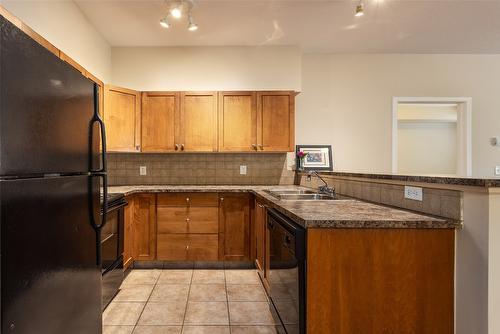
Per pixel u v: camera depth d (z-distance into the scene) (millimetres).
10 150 812
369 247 1221
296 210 1480
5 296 788
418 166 6523
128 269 2873
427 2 2455
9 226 806
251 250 2963
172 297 2324
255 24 2832
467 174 3619
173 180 3475
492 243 1106
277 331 1851
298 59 3363
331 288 1214
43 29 2059
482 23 2828
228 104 3188
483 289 1123
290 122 3213
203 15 2650
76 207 1192
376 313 1220
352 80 3596
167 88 3344
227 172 3496
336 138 3588
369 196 1931
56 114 1046
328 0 2418
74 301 1174
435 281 1225
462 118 3658
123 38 3129
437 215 1328
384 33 3039
